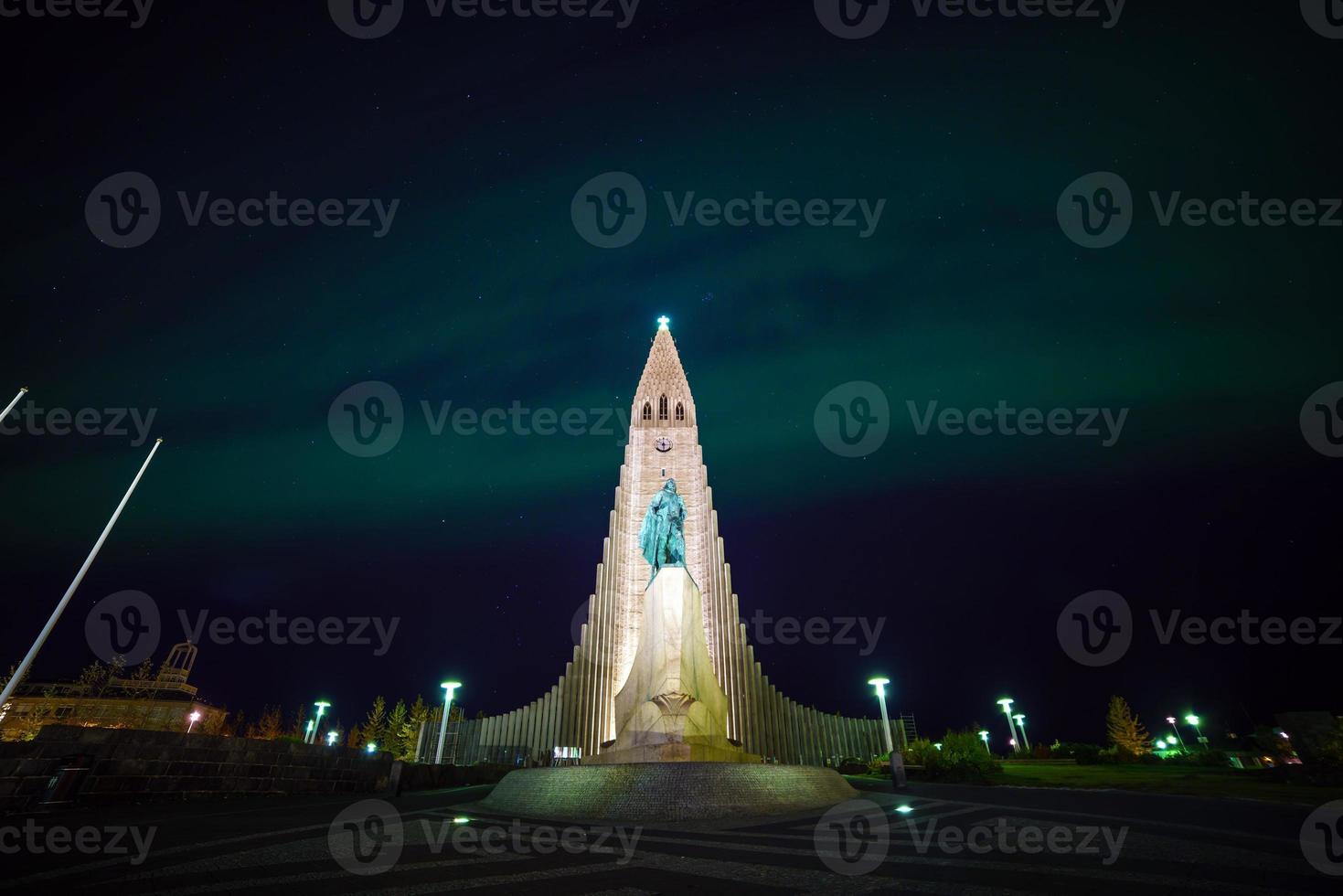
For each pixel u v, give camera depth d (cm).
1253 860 845
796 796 1631
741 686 3831
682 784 1527
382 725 5838
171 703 4697
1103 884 730
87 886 739
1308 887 701
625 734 2330
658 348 5497
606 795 1537
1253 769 2336
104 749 1448
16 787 1279
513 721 3938
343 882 773
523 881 789
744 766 1616
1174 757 3092
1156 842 994
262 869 832
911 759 2803
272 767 1873
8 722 3903
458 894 722
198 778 1653
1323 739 1981
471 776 2733
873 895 711
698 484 4506
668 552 2720
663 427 4844
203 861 880
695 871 850
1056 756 4122
